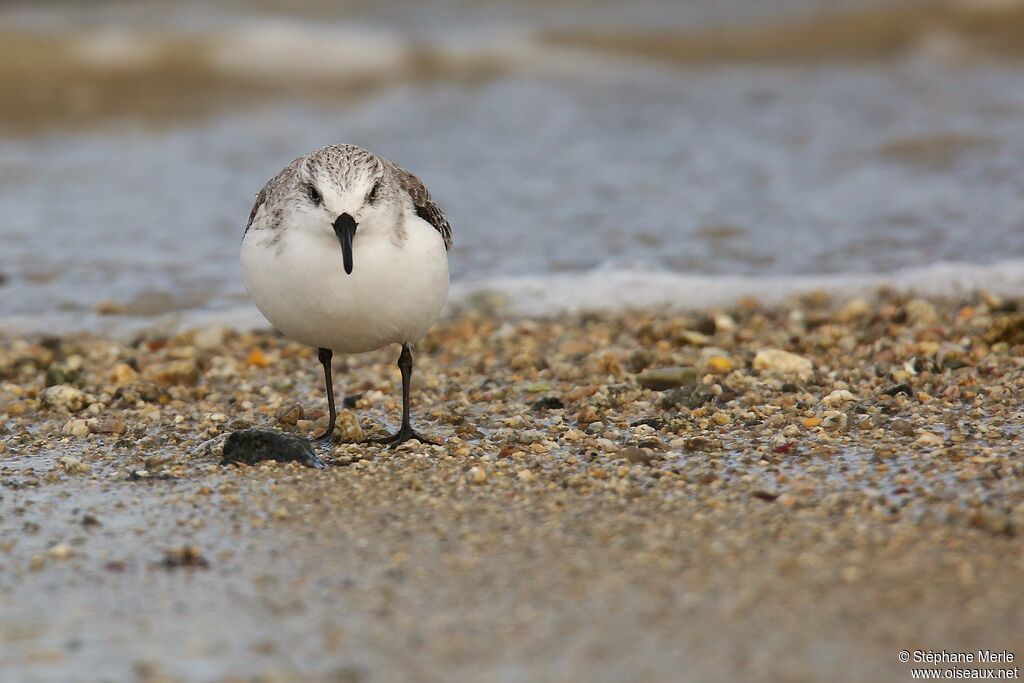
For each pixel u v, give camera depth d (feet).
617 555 24.63
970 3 92.43
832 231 55.36
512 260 53.11
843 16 93.25
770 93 78.74
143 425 35.53
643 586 23.08
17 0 97.91
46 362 42.78
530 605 22.41
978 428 32.68
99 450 33.17
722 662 20.18
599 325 46.14
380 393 38.75
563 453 32.04
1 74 80.79
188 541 26.07
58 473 30.94
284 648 21.08
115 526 27.07
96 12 95.66
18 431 35.53
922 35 89.86
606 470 30.30
